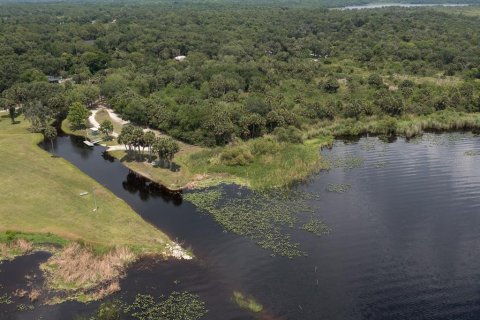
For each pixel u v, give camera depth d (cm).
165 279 7412
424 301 6869
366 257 8012
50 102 16812
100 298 6950
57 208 9656
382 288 7181
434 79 19550
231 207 9962
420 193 10488
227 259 8000
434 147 13738
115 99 17400
